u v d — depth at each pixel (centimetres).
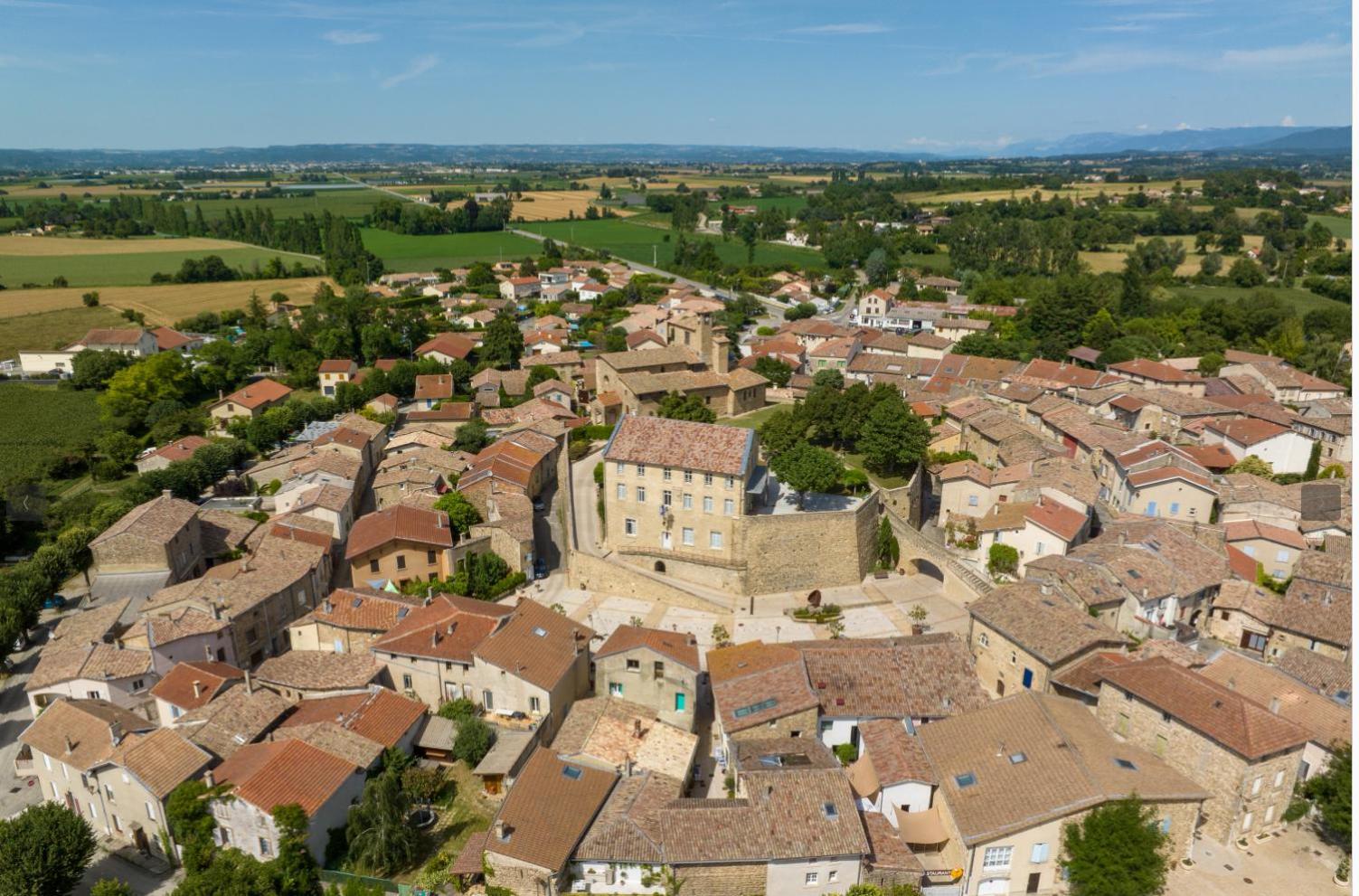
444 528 10600
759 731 7006
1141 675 6888
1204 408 14388
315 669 7944
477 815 6706
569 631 8406
